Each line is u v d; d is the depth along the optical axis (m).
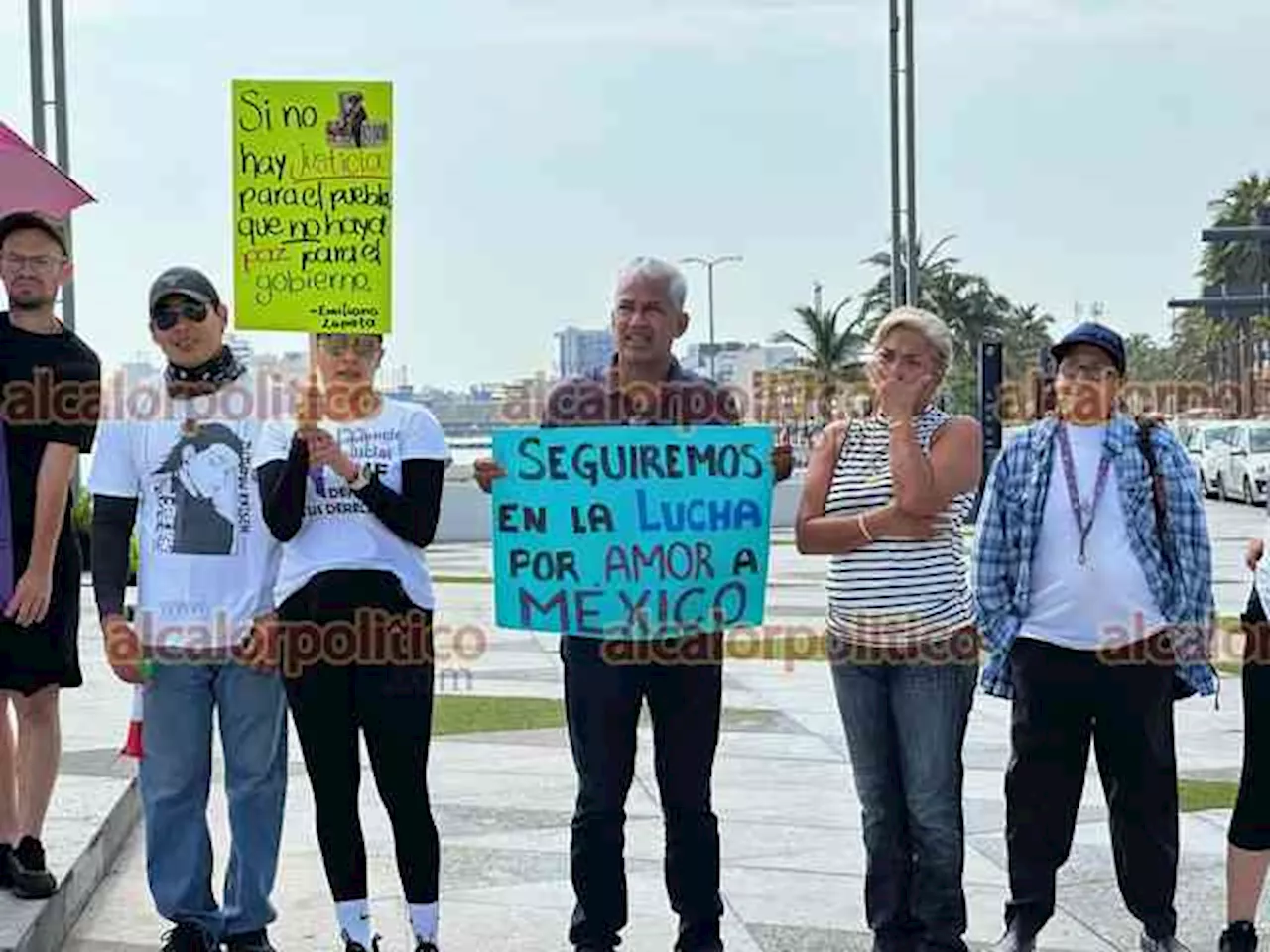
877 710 4.95
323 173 4.89
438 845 4.98
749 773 7.96
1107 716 4.99
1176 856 5.11
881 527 4.80
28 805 5.24
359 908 4.91
